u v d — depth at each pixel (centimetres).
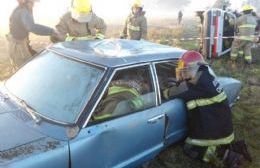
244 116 695
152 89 466
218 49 1155
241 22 1090
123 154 426
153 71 470
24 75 462
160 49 523
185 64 501
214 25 1144
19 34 631
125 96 430
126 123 420
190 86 504
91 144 379
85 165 379
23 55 643
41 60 469
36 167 334
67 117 387
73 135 368
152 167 511
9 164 320
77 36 645
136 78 450
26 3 621
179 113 504
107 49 472
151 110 457
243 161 545
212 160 518
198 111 512
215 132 516
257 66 1109
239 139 609
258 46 1331
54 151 349
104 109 403
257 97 813
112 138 404
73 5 628
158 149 484
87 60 432
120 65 428
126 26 1010
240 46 1105
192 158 540
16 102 418
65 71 434
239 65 1100
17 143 345
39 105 408
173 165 522
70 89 413
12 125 370
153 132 462
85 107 388
